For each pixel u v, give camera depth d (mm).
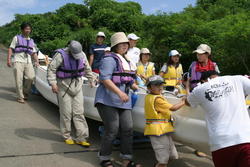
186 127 3383
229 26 10820
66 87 4434
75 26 16594
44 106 6844
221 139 2641
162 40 11961
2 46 21484
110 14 15719
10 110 6203
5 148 4191
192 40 10727
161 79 3555
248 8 15047
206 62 4590
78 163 3896
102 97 3695
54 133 5051
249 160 2496
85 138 4590
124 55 3869
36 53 7172
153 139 3502
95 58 6914
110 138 3709
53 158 3990
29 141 4555
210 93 2785
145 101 3584
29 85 7102
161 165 3508
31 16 17938
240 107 2732
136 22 15172
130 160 3842
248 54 9820
